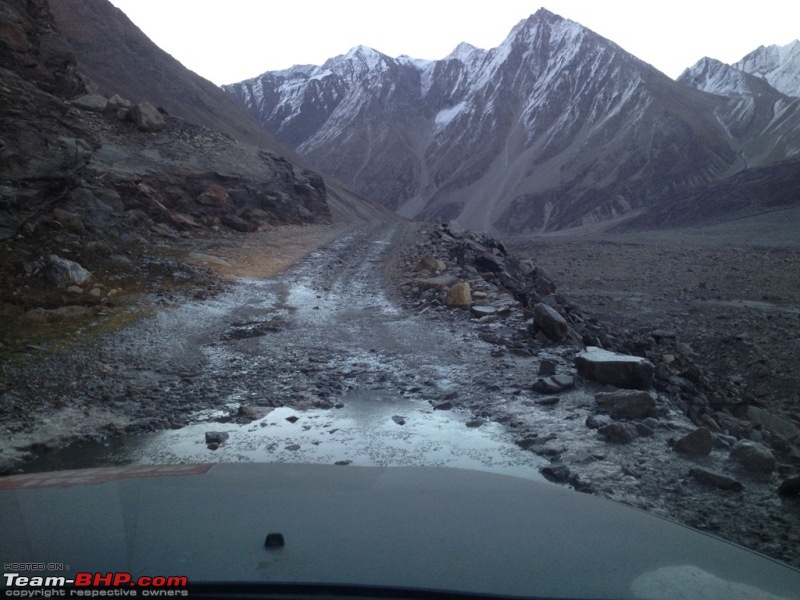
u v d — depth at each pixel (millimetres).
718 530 4012
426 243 27875
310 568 1465
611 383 7707
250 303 15430
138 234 20938
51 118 19344
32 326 11078
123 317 12445
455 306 14328
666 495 4629
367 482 2387
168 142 32594
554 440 6004
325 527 1762
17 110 17859
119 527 1688
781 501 4488
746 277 31891
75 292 13312
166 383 8781
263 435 6574
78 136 21812
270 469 2596
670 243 58219
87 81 34500
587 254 45156
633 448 5684
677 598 1461
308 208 39094
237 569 1438
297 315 14195
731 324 20750
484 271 20828
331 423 6965
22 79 21797
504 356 9914
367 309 15109
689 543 1975
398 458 5746
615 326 20078
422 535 1737
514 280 19359
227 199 30547
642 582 1532
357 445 6168
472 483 2492
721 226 94688
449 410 7414
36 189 16266
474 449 5973
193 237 24969
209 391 8375
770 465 5066
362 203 149875
